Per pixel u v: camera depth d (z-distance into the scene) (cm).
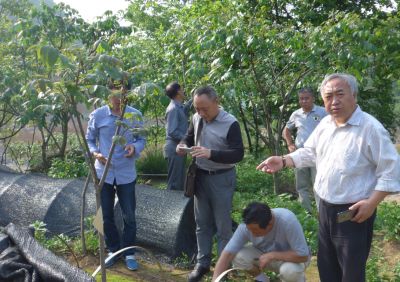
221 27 641
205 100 398
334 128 305
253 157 1023
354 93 296
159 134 1094
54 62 280
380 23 845
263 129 1102
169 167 676
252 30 641
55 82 314
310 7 930
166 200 510
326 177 308
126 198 464
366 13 984
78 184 576
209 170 418
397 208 614
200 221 435
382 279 441
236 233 378
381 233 570
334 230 308
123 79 329
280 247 373
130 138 457
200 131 416
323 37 612
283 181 820
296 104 860
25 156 1118
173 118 663
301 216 579
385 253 518
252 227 354
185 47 775
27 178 604
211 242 441
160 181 869
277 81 721
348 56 596
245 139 1224
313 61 623
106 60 314
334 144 304
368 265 450
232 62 681
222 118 408
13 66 827
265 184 812
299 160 337
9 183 599
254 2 872
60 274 331
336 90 292
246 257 384
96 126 461
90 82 328
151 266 480
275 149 760
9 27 859
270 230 364
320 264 329
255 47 632
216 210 422
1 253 390
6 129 1023
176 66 821
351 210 290
